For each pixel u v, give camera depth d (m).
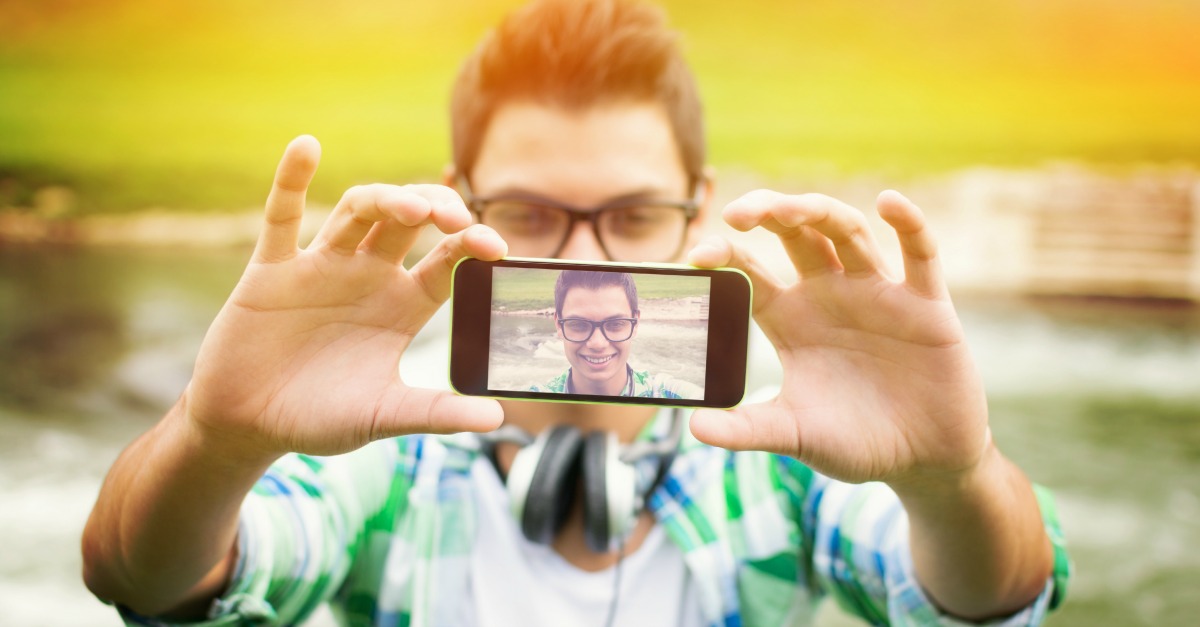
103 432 2.99
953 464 0.89
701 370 1.00
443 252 0.92
